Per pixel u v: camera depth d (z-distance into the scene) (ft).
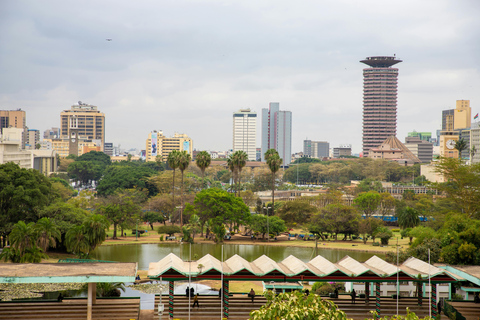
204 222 556.92
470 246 290.97
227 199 551.18
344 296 273.75
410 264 248.11
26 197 408.67
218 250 473.67
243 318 223.51
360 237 583.17
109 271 213.25
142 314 234.17
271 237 562.66
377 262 244.63
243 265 221.87
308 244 520.83
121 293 287.89
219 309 232.32
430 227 507.30
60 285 269.44
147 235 568.82
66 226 392.88
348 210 556.10
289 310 144.97
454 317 227.40
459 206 487.20
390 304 247.50
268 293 158.30
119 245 491.72
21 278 200.23
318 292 285.23
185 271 216.95
